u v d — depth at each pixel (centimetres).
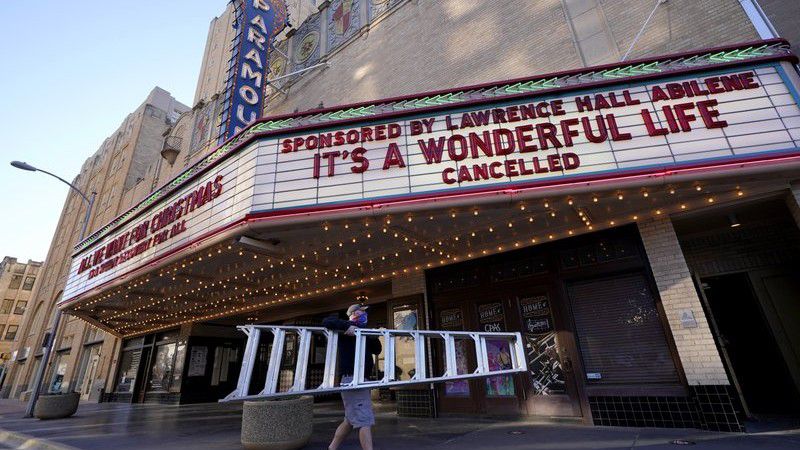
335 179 680
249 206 700
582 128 625
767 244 802
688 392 646
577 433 632
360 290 1229
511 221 766
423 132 686
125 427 910
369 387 432
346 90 1436
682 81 623
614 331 743
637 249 750
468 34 1147
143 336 2020
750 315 827
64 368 2502
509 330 857
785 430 598
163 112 3191
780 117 564
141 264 1008
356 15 1548
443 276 984
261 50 1587
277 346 409
